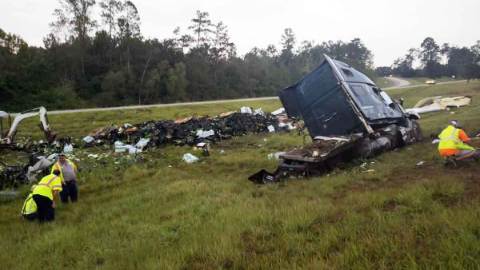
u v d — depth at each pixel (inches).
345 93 433.1
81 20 2721.5
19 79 2158.0
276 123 938.1
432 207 202.8
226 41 3358.8
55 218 332.5
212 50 3292.3
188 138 762.2
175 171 513.3
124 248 217.5
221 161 554.9
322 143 397.7
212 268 173.5
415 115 546.3
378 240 165.0
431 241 156.4
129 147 703.1
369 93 470.0
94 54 2768.2
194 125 834.2
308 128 478.9
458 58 5152.6
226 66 3213.6
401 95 1847.9
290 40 4227.4
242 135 855.7
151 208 322.7
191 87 2822.3
